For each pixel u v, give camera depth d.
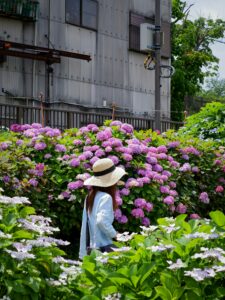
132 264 3.77
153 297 3.59
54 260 3.63
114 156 8.43
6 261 3.31
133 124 18.06
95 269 3.84
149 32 19.34
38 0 22.48
